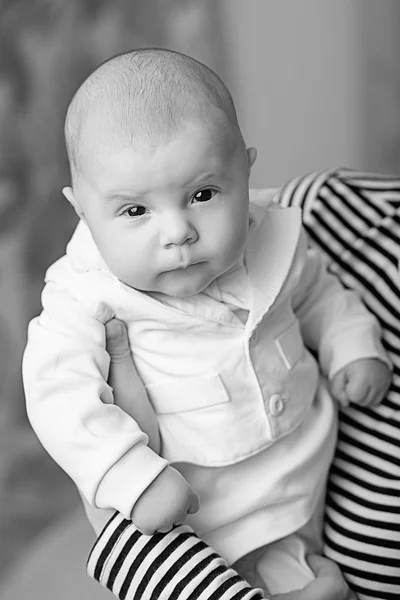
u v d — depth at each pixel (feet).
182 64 2.97
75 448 2.96
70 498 6.73
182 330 3.14
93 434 2.95
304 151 7.21
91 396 2.99
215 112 2.89
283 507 3.26
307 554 3.39
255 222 3.38
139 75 2.90
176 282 2.95
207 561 2.92
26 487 6.67
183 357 3.14
